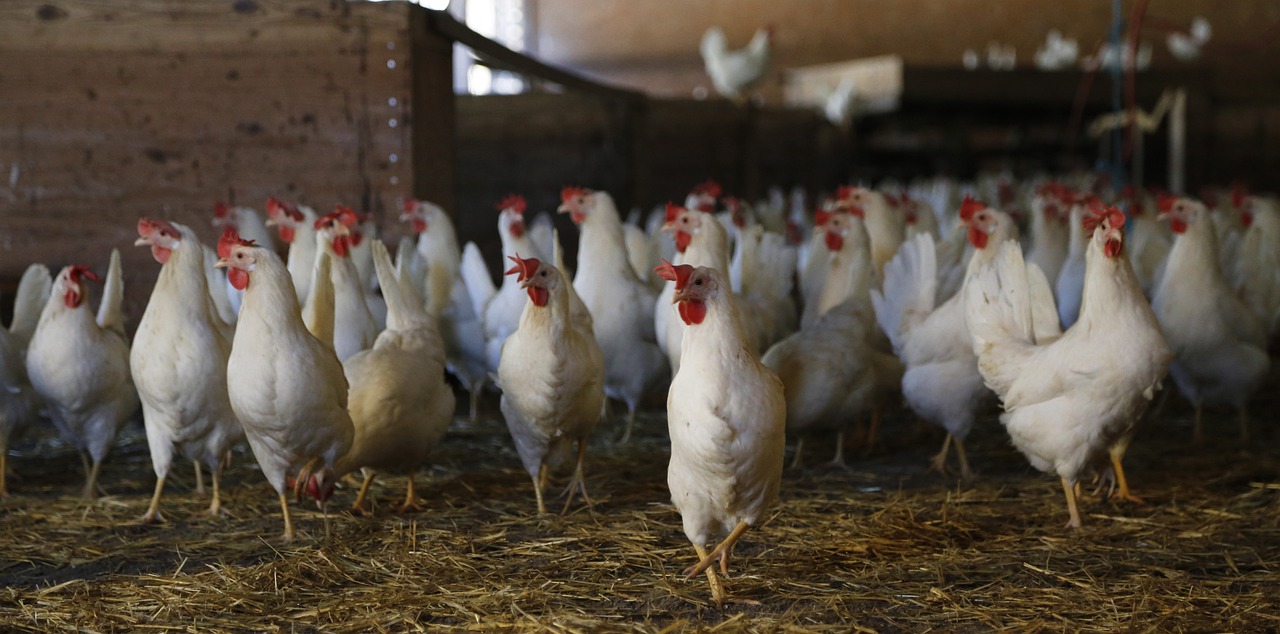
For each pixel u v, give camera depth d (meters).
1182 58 21.09
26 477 6.33
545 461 5.46
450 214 9.01
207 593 4.28
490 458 6.74
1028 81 18.08
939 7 22.22
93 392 5.63
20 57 7.95
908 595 4.18
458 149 13.62
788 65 22.89
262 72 8.03
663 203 16.86
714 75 19.83
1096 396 4.80
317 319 5.37
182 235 5.18
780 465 4.10
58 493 5.94
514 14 22.94
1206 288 6.31
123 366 5.77
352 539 4.99
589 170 13.86
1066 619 3.91
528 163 13.77
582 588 4.31
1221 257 8.80
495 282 12.70
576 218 6.96
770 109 17.89
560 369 5.07
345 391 5.00
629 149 13.93
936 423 6.14
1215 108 18.36
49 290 6.48
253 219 7.26
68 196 8.08
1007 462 6.54
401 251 7.12
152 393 5.13
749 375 3.91
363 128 8.06
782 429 4.02
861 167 18.86
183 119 8.05
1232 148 18.19
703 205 8.74
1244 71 21.30
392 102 8.04
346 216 6.46
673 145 16.84
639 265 8.43
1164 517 5.22
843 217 7.03
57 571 4.63
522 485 6.04
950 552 4.70
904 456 6.75
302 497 5.15
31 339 6.23
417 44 8.20
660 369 7.07
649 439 7.22
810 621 3.91
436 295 7.73
